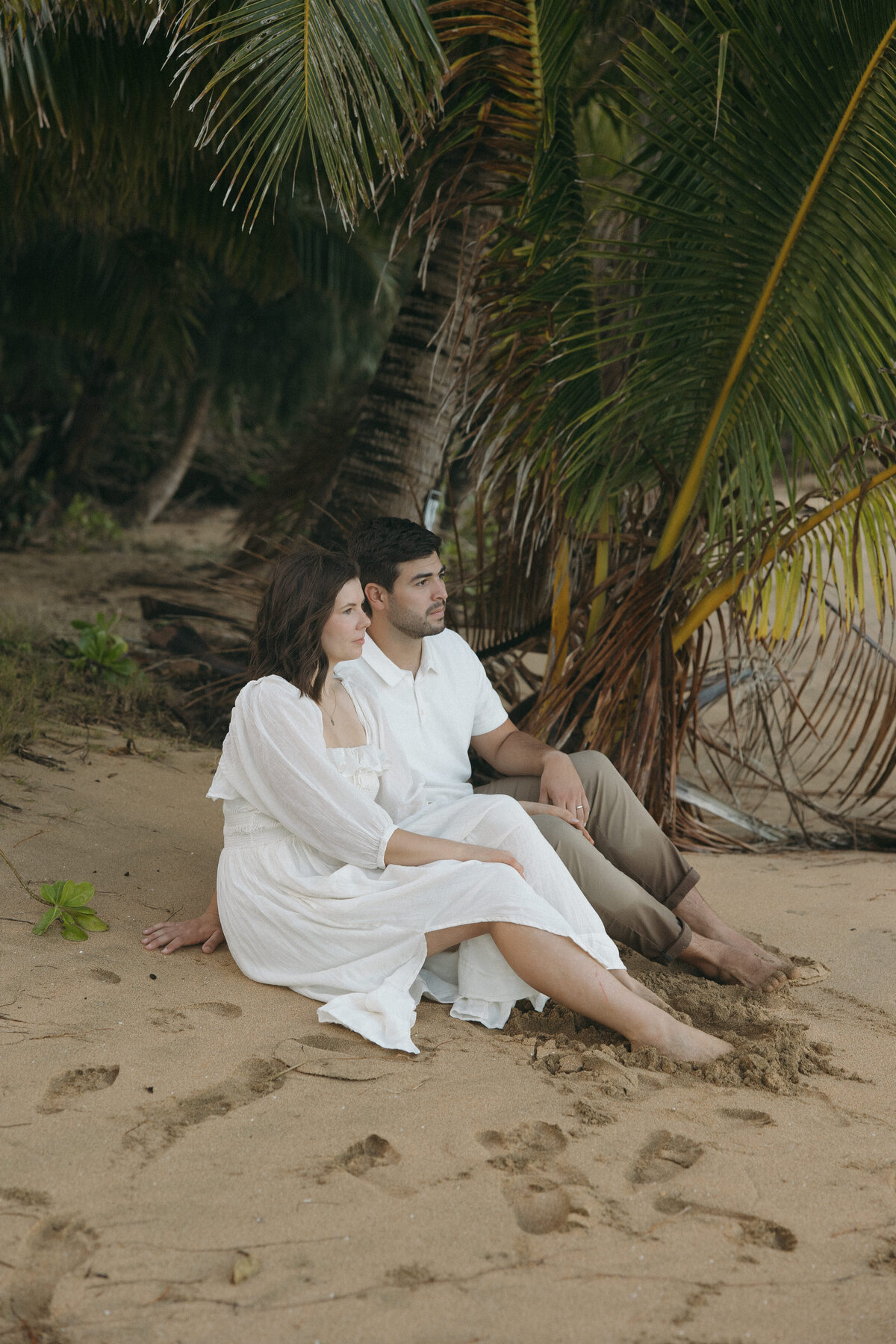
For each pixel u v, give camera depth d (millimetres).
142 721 5266
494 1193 2059
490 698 3455
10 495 14305
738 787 5695
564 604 4488
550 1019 2840
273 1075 2441
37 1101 2264
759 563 4043
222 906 2994
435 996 2916
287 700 2857
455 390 4410
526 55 3779
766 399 3867
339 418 8281
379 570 3160
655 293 3945
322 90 3256
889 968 3264
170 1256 1847
